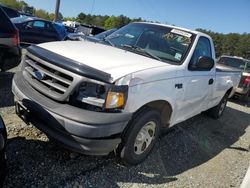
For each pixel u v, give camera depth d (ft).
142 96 11.94
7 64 21.26
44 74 11.81
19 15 63.72
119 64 12.17
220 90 21.39
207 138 19.75
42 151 12.85
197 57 16.22
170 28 16.76
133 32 16.81
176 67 14.20
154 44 15.66
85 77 10.87
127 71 11.66
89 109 10.94
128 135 12.14
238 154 18.24
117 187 11.70
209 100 19.89
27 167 11.58
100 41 16.34
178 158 15.48
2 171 9.46
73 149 10.93
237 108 32.91
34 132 14.29
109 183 11.82
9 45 20.93
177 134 18.89
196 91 16.42
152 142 13.66
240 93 36.14
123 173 12.71
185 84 14.80
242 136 22.33
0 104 17.15
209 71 17.71
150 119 12.75
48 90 11.59
